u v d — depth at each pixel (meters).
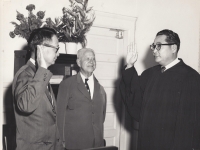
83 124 2.31
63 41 3.05
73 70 3.36
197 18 4.39
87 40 3.62
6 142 2.50
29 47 1.67
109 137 3.91
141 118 2.25
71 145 2.29
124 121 3.93
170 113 2.07
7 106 2.88
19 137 1.57
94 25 3.58
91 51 2.53
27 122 1.57
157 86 2.20
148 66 4.04
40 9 3.14
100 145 2.40
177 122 2.01
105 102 2.64
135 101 2.38
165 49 2.14
